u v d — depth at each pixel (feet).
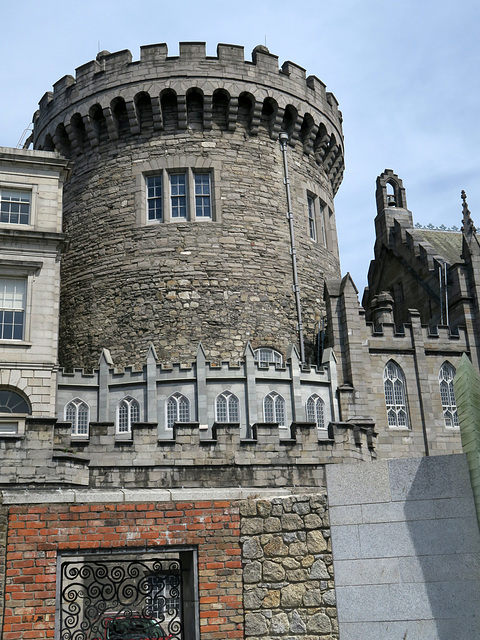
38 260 97.09
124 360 114.73
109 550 38.70
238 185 122.52
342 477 40.42
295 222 126.72
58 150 130.11
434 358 118.73
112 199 122.62
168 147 122.31
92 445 77.46
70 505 38.78
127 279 118.01
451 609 37.99
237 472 81.35
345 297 115.14
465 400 40.11
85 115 124.98
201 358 101.76
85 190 125.70
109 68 124.67
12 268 96.12
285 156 127.65
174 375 101.40
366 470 40.27
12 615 36.55
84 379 101.30
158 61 122.93
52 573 37.60
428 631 37.86
